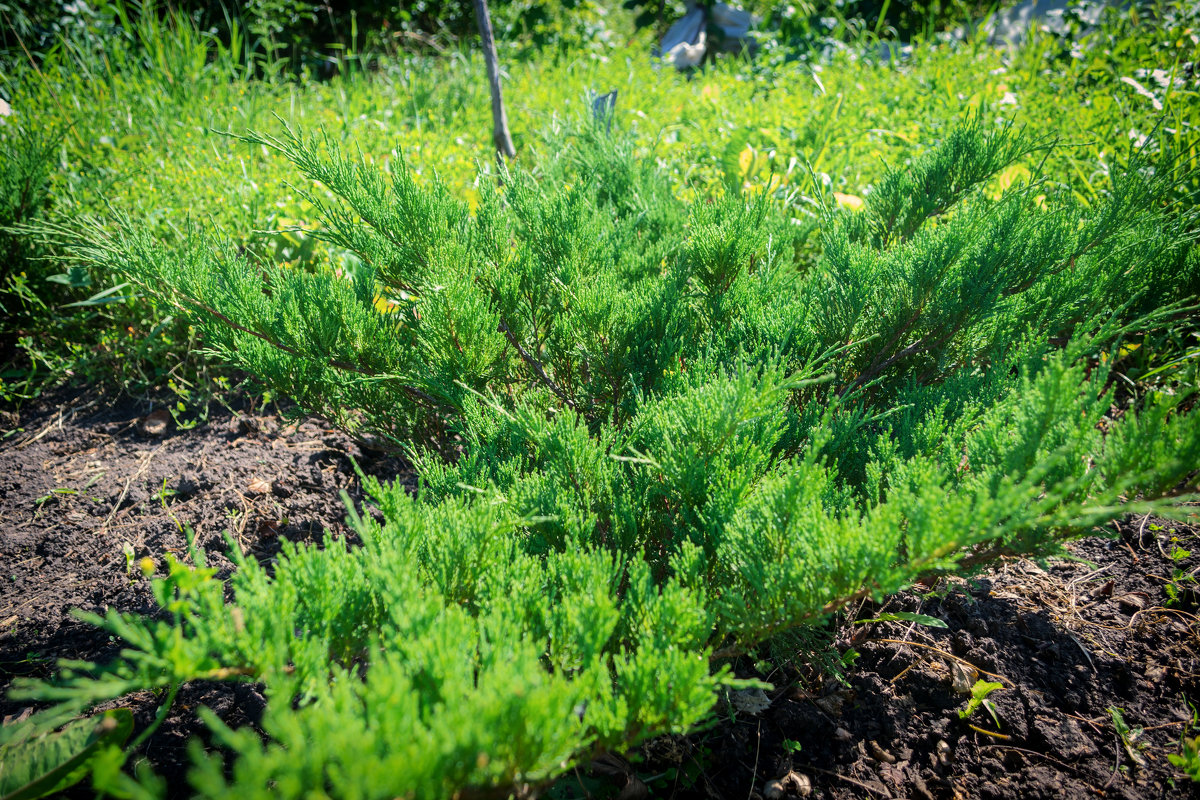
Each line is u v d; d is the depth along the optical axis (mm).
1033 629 2012
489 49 4398
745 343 2117
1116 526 2348
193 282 2119
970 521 1193
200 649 1038
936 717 1801
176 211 3654
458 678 1036
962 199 2615
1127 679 1860
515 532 1607
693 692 1117
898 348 2264
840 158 4270
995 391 1903
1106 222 2236
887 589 1241
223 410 3271
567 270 2270
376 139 5105
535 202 2428
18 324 3562
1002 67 6363
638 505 1698
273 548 2488
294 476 2820
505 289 2227
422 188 2188
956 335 2254
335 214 2223
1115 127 4246
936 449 1726
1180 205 2838
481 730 922
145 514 2648
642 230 2908
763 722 1797
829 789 1652
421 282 2229
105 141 4531
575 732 1088
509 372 2334
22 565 2434
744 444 1618
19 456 3014
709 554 1607
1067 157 3801
